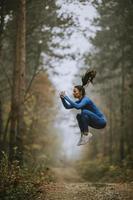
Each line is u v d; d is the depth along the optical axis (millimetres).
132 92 27391
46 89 33062
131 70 29438
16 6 20391
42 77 32688
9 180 12547
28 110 31625
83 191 12812
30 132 31047
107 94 37125
